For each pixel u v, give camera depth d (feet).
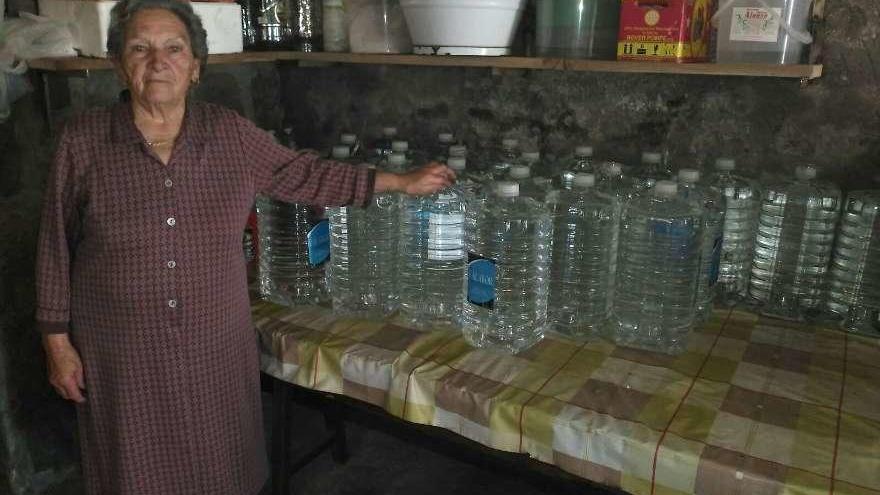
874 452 3.79
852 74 5.49
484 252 5.68
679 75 6.17
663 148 6.42
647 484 3.91
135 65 4.22
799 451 3.80
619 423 4.06
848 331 5.31
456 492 7.44
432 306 5.89
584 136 6.76
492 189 5.76
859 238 5.48
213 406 4.85
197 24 4.52
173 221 4.40
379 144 7.68
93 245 4.39
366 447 8.26
